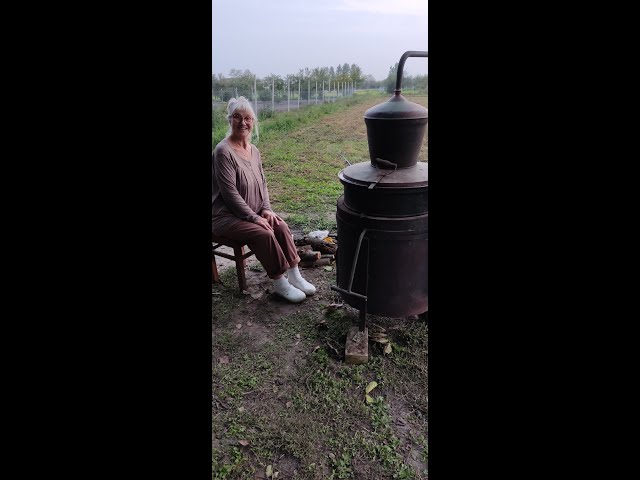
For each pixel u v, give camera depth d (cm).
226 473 181
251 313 301
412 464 185
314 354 254
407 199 221
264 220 307
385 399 222
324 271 366
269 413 214
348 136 1147
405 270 235
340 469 183
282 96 1853
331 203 559
